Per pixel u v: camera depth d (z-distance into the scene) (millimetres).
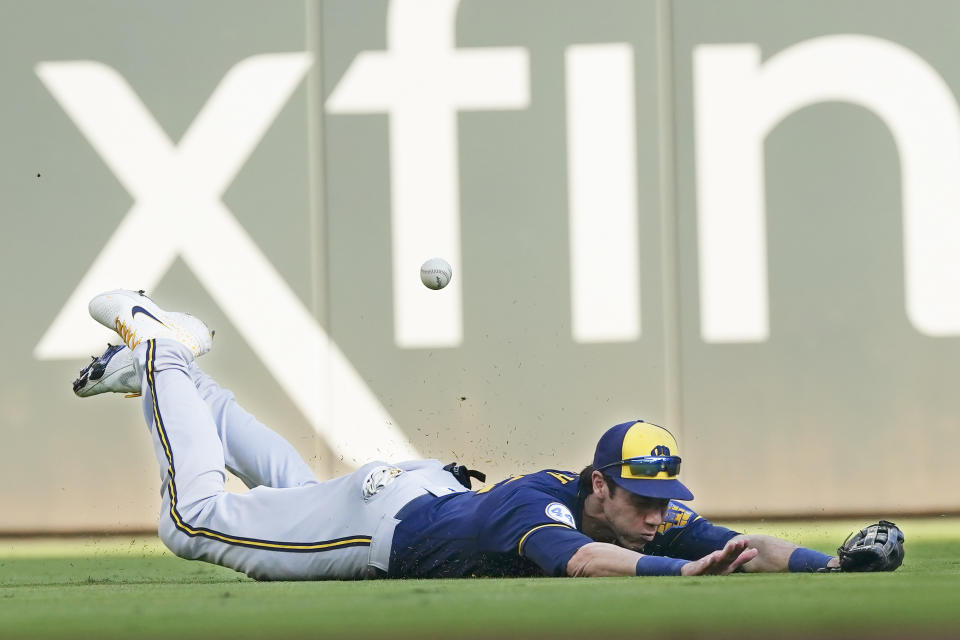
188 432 14141
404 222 27672
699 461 27469
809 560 11758
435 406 27500
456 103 27766
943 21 27594
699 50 27688
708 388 27562
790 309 27547
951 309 27406
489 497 11789
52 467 27578
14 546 26188
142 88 27781
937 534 24578
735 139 27609
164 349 15070
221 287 27609
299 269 27688
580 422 27469
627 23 27750
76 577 16844
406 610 8141
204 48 27797
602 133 27703
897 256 27500
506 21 27766
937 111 27484
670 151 27688
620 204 27688
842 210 27516
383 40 27781
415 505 12305
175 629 7422
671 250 27656
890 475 27344
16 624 7883
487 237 27672
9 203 27781
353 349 27609
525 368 27547
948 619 7262
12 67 27859
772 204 27609
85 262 27672
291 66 27797
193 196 27734
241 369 27594
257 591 10469
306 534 12797
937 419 27359
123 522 27500
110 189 27719
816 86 27578
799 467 27391
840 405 27406
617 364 27531
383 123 27766
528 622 7410
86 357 27609
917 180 27484
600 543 11016
